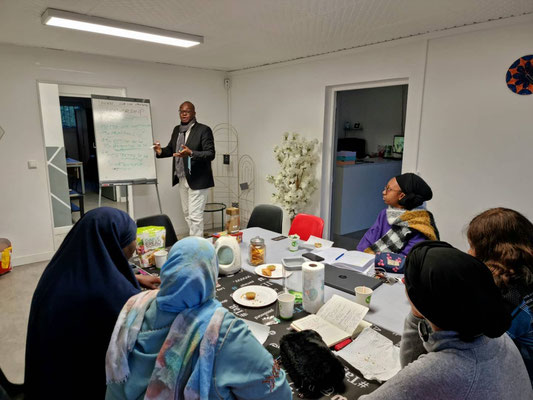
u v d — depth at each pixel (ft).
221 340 2.79
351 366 3.89
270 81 15.61
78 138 30.01
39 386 3.55
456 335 2.54
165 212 16.48
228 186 18.37
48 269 3.89
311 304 5.01
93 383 3.65
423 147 10.89
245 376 2.78
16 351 7.76
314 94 13.91
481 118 9.59
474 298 2.36
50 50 12.60
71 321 3.56
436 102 10.43
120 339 2.93
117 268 4.04
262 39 11.02
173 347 2.76
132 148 14.29
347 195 16.22
